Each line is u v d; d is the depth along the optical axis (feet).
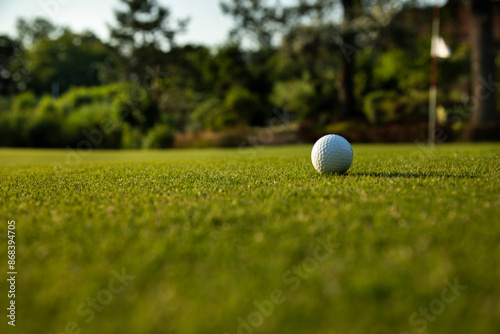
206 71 98.89
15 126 72.59
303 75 89.51
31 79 140.05
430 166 18.01
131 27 93.61
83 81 148.15
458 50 76.84
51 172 19.51
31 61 138.51
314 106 83.76
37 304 5.90
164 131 67.82
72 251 7.59
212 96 99.60
